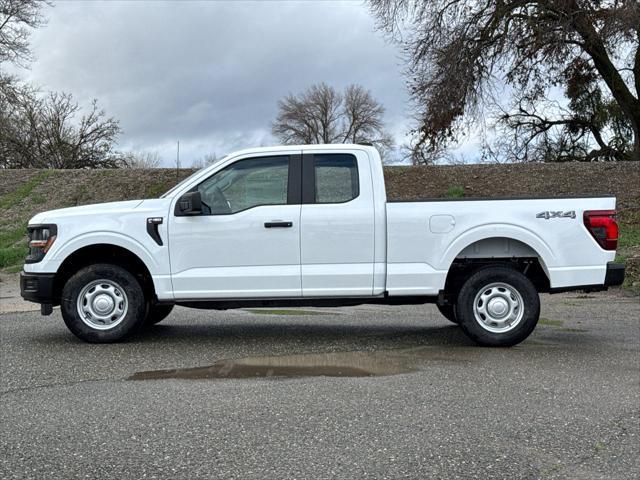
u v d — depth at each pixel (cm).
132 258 699
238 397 484
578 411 454
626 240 1462
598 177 2112
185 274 659
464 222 653
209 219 658
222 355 629
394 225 653
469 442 392
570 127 3150
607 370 570
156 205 669
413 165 2389
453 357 620
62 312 671
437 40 2161
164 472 349
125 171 2416
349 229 654
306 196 662
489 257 676
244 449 381
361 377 544
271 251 656
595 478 342
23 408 460
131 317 674
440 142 2297
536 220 654
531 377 545
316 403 470
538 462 363
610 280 654
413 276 654
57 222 670
